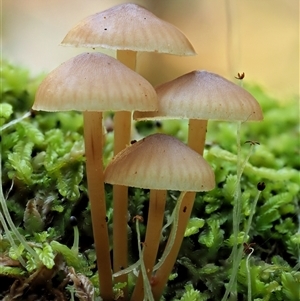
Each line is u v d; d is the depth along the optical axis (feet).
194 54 0.65
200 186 0.62
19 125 0.82
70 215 0.74
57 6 2.04
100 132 0.65
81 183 0.77
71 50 1.94
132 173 0.61
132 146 0.63
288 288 0.70
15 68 0.98
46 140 0.82
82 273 0.68
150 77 1.88
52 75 0.61
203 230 0.76
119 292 0.68
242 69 1.87
